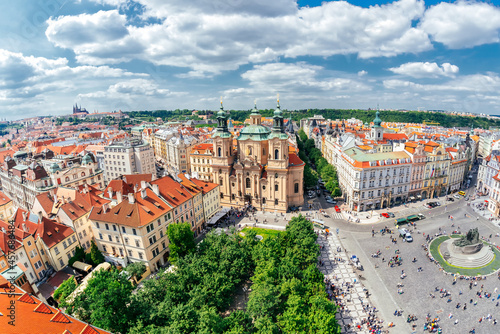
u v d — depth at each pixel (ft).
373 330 225.76
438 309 247.09
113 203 349.82
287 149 451.12
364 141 639.35
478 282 278.87
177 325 180.45
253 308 199.21
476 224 402.11
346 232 388.57
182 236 289.53
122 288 189.06
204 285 228.02
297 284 216.95
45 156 627.87
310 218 432.66
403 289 273.54
